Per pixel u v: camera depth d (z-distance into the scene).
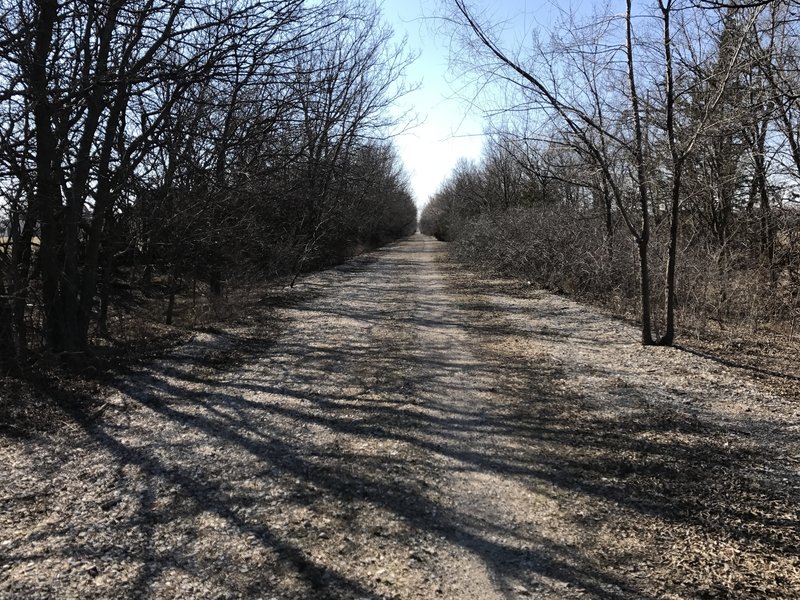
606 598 2.89
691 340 8.88
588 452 4.71
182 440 4.95
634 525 3.59
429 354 8.30
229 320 10.96
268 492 4.02
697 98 9.09
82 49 7.26
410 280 19.78
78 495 3.93
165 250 9.93
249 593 2.91
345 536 3.45
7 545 3.29
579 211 15.62
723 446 4.75
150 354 7.89
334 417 5.60
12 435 4.89
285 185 11.96
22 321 6.75
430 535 3.48
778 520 3.62
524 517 3.70
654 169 8.27
